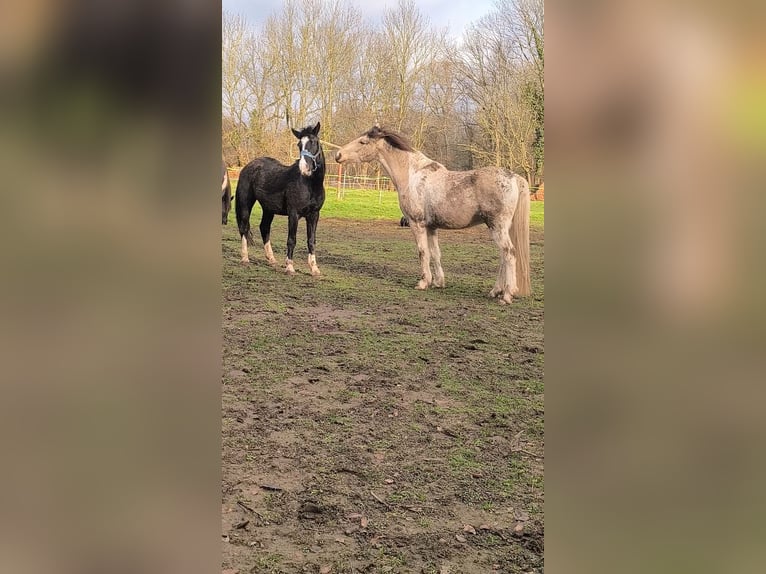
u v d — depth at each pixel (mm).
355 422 2719
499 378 3398
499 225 5434
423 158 5777
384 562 1671
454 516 1942
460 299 5531
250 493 2041
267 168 6461
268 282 5918
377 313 4910
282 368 3443
